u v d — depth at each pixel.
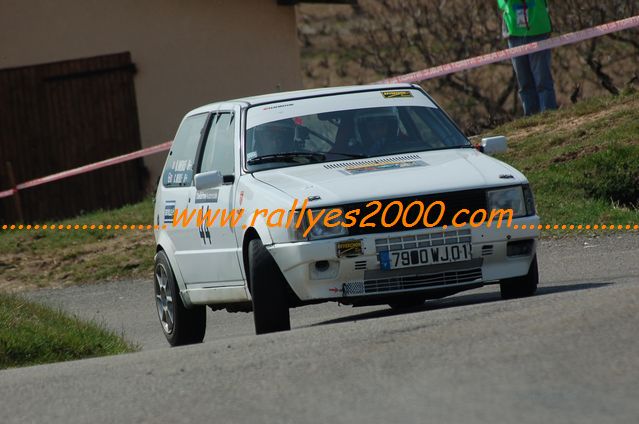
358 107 28.69
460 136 28.78
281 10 70.69
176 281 30.14
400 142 27.97
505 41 76.88
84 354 28.48
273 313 24.88
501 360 17.34
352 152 27.55
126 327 36.09
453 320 20.95
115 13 67.44
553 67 75.62
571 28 73.44
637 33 72.12
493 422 14.20
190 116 32.00
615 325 18.94
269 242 24.83
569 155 48.12
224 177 27.56
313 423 15.15
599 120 51.19
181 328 30.17
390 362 18.09
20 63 65.75
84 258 49.03
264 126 28.22
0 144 65.31
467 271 24.86
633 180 45.59
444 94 78.12
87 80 66.94
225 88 69.62
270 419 15.64
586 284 29.22
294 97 29.22
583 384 15.64
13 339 27.77
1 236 55.62
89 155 66.94
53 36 66.31
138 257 47.88
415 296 26.08
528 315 20.53
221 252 27.52
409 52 80.12
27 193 65.56
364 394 16.33
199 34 69.06
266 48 70.44
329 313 33.50
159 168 68.06
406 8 79.81
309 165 27.08
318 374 17.89
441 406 15.20
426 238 24.42
